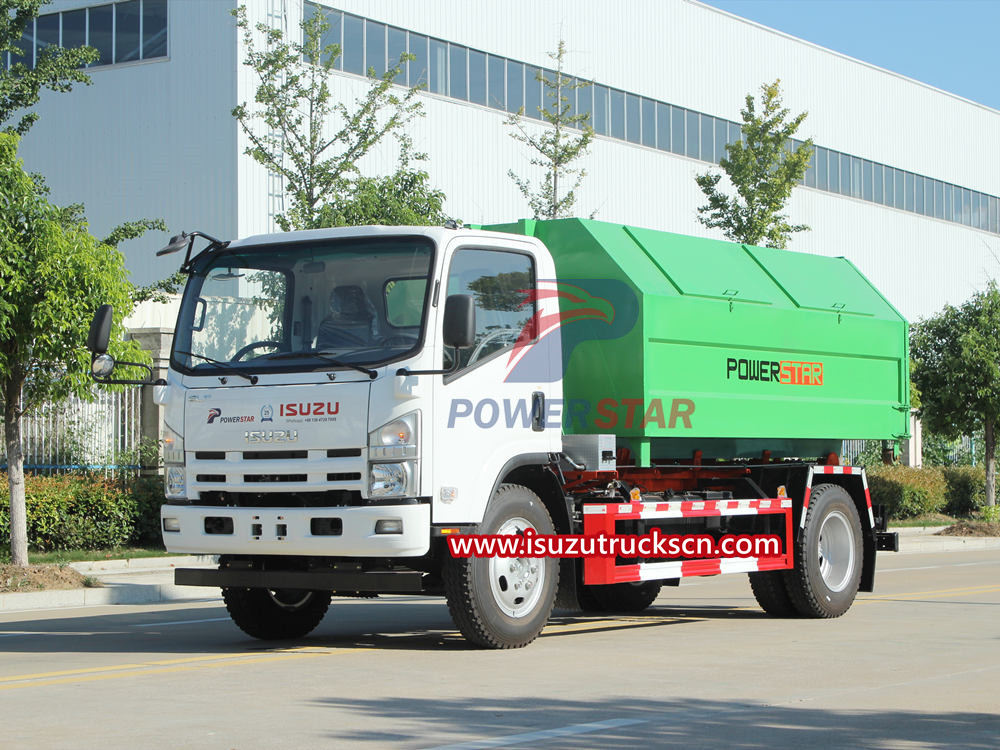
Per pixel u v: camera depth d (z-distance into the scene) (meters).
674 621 13.19
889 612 13.95
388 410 9.75
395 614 14.09
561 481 10.99
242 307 10.60
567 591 11.16
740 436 13.01
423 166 36.44
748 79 46.41
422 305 9.94
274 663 9.92
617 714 7.75
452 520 9.98
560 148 34.50
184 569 10.70
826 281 14.79
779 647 10.88
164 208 33.72
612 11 41.88
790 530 13.30
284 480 10.05
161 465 22.89
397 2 35.78
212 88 33.09
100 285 16.84
